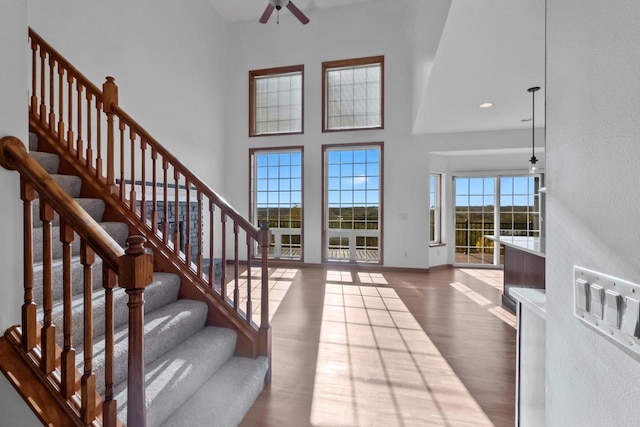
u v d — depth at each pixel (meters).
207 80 5.95
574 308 0.67
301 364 2.42
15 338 1.26
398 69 5.76
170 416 1.55
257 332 2.21
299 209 6.33
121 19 4.16
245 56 6.46
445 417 1.83
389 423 1.78
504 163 6.04
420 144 5.71
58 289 1.77
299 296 4.23
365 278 5.28
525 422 1.11
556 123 0.74
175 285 2.25
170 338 1.87
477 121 4.90
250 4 6.02
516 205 6.08
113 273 1.15
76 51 3.58
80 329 1.60
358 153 6.12
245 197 6.47
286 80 6.45
